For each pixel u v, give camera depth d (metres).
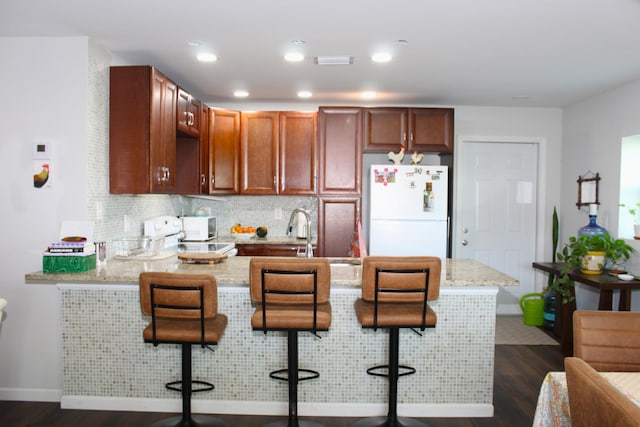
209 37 2.86
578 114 4.72
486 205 5.12
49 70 2.88
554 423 1.54
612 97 4.16
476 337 2.75
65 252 2.71
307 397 2.77
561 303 4.21
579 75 3.68
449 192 4.51
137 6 2.39
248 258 3.29
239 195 4.64
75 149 2.88
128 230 3.48
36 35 2.85
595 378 1.12
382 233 4.36
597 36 2.78
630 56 3.18
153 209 3.99
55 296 2.91
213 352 2.76
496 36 2.79
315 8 2.40
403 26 2.65
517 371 3.51
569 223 4.88
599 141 4.36
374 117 4.50
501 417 2.76
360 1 2.31
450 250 4.47
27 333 2.93
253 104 4.95
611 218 4.17
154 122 3.09
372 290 2.27
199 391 2.75
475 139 5.00
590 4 2.32
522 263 5.16
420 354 2.76
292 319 2.26
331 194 4.50
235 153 4.56
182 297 2.18
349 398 2.77
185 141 4.11
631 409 0.95
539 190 5.08
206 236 4.39
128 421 2.66
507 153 5.11
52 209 2.90
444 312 2.74
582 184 4.62
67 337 2.79
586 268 3.87
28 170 2.90
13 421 2.66
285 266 2.19
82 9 2.44
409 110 4.49
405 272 2.24
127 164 3.07
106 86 3.07
